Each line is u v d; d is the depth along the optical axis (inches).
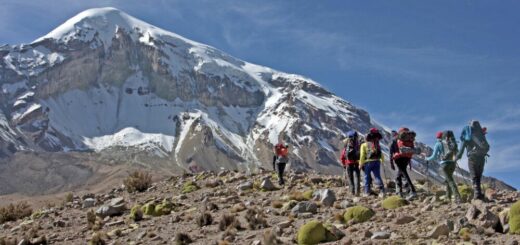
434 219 501.0
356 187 724.0
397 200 601.3
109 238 621.3
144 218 714.8
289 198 708.0
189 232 598.5
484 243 410.6
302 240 488.7
